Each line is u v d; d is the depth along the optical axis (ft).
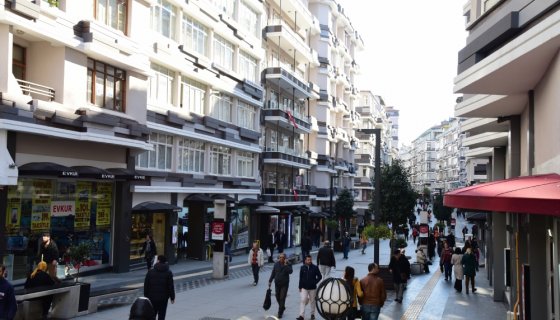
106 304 45.57
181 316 43.27
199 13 92.79
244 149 112.98
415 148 575.79
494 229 57.11
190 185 91.15
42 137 56.54
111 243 70.59
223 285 62.75
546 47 26.32
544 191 22.67
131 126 68.23
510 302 45.88
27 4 52.11
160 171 81.97
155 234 82.53
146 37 73.31
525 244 38.55
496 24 31.73
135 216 77.00
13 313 28.07
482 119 50.11
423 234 107.96
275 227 133.08
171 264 84.99
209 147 99.91
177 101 88.02
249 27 117.60
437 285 69.36
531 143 35.68
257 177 122.01
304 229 154.51
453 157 393.29
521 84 34.22
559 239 29.43
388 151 361.92
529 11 28.78
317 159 168.66
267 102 131.44
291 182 148.46
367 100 285.84
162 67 84.69
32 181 57.21
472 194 24.84
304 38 163.12
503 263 56.39
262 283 64.90
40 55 58.54
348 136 208.74
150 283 33.78
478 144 62.54
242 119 115.14
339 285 27.04
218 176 102.32
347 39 215.10
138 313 18.44
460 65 38.01
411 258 108.17
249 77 117.50
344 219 179.93
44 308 40.11
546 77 30.55
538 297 33.47
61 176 57.11
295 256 95.86
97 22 62.54
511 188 24.59
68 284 40.57
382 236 65.51
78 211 64.44
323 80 171.01
